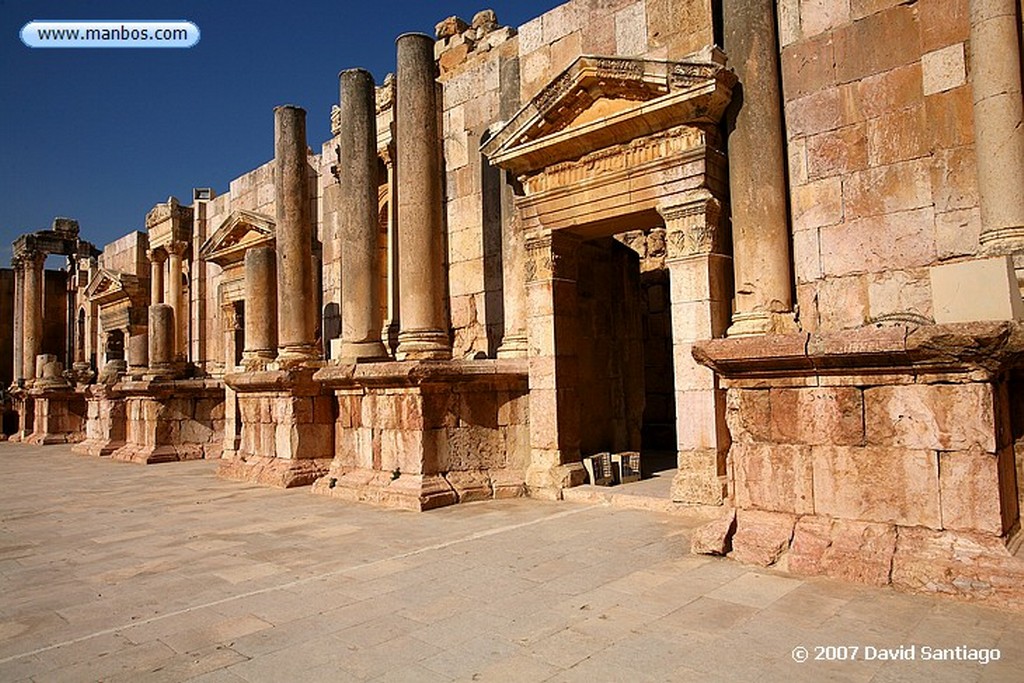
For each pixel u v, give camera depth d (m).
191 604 6.60
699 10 10.98
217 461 20.55
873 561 6.25
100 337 33.19
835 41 9.90
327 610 6.22
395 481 11.59
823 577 6.47
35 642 5.73
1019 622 5.27
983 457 5.91
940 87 9.05
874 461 6.45
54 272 41.09
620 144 11.02
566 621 5.65
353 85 13.74
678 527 8.96
